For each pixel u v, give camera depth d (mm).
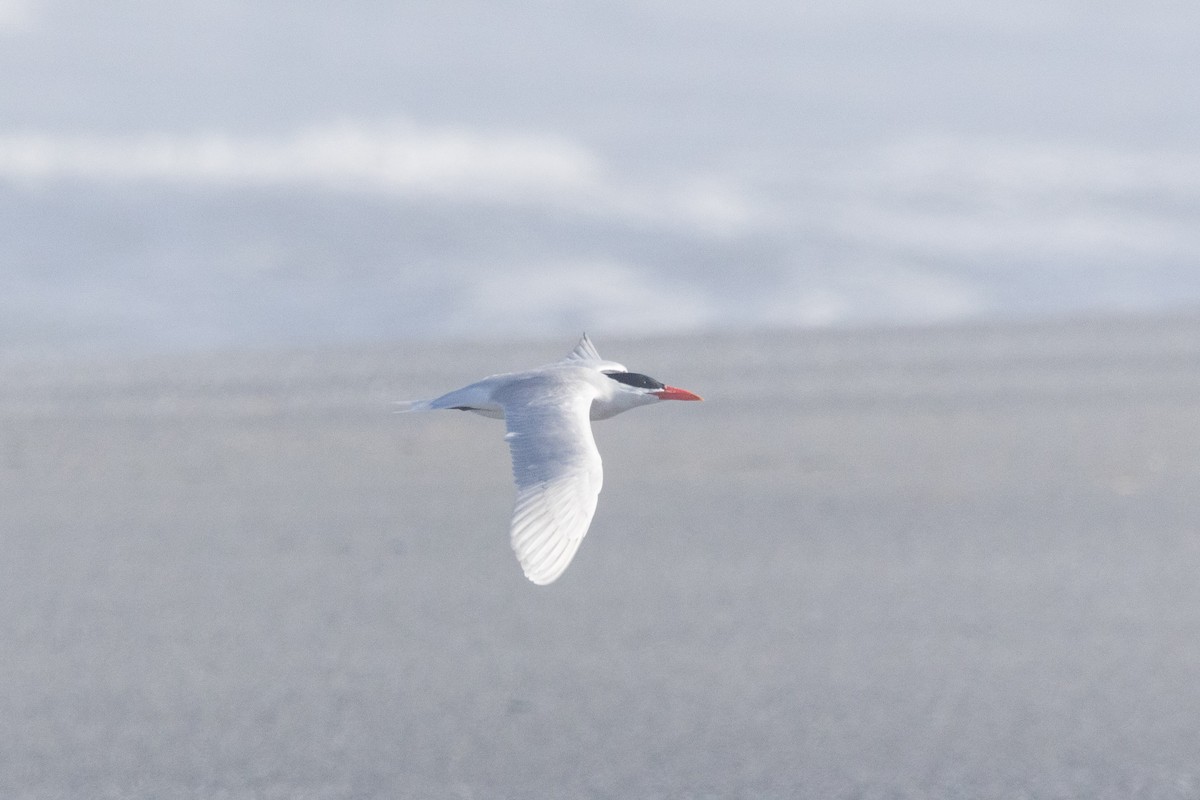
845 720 10516
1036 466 16438
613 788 9633
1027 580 13102
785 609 12445
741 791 9602
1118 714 10625
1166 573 13258
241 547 14031
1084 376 20516
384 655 11609
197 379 20750
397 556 13812
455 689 11000
